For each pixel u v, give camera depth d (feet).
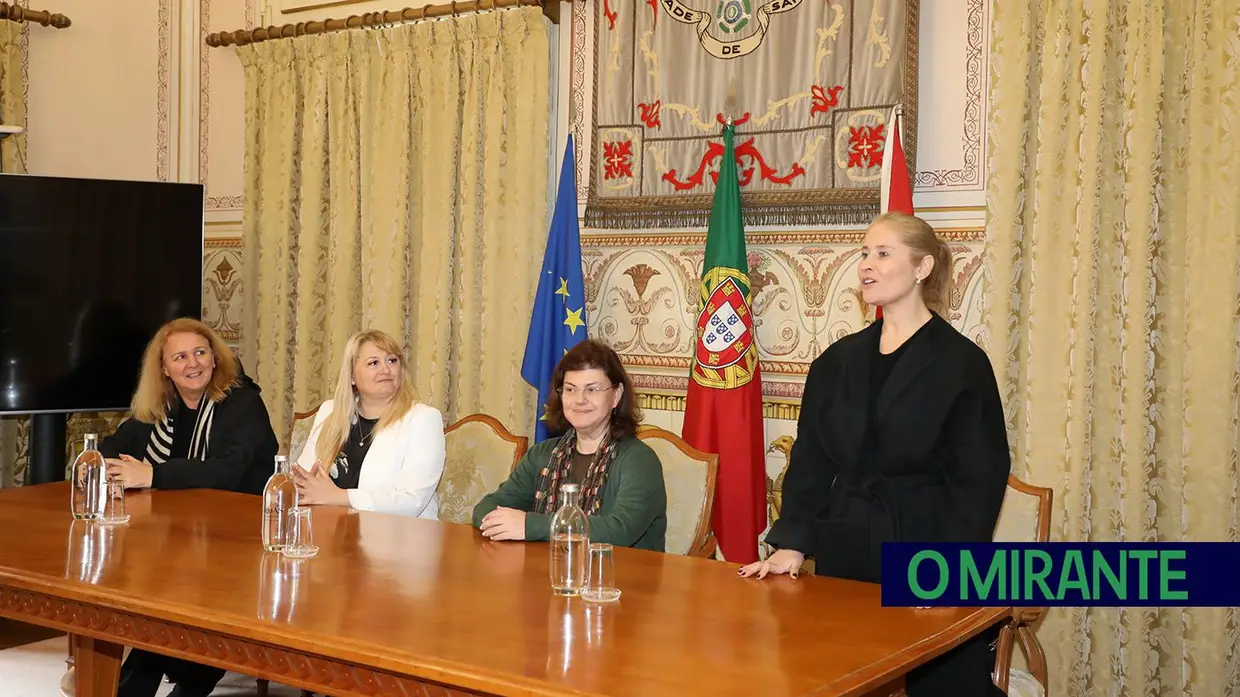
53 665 13.44
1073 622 11.72
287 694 12.62
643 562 8.31
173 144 18.51
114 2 18.30
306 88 16.87
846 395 8.24
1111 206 11.75
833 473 8.41
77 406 15.66
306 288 16.81
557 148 15.28
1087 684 11.83
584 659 5.91
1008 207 12.05
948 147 12.78
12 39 16.85
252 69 17.38
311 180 16.76
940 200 12.82
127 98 18.45
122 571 7.77
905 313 8.16
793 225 13.64
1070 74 11.86
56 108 17.69
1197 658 11.12
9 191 15.21
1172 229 11.55
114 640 7.36
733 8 13.73
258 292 17.58
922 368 7.93
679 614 6.84
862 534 8.00
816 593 7.43
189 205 16.34
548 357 14.39
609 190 14.56
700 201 13.91
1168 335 11.57
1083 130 11.71
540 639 6.27
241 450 12.03
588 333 15.01
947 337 8.01
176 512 10.02
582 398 9.52
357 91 16.38
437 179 15.80
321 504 10.52
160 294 16.16
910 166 12.74
